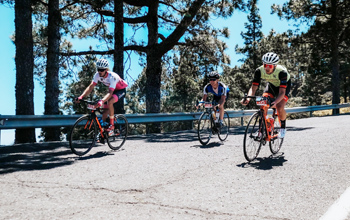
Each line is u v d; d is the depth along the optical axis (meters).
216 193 3.32
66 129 26.75
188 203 3.03
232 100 35.75
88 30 18.61
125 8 19.56
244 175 4.02
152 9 15.83
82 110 29.77
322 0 25.50
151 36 15.86
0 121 6.96
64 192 3.38
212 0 16.72
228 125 7.96
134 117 10.09
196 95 34.84
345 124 9.82
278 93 5.63
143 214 2.76
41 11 15.91
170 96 37.91
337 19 25.55
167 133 9.94
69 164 4.84
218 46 17.22
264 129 5.13
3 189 3.50
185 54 18.27
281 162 4.72
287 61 35.00
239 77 37.38
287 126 10.60
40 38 16.67
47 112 11.48
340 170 4.12
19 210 2.86
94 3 12.66
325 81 48.06
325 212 2.77
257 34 40.25
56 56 11.63
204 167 4.48
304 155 5.14
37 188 3.54
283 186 3.54
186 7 17.67
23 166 4.73
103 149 6.35
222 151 5.78
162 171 4.28
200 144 6.81
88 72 18.92
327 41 27.06
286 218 2.66
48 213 2.79
